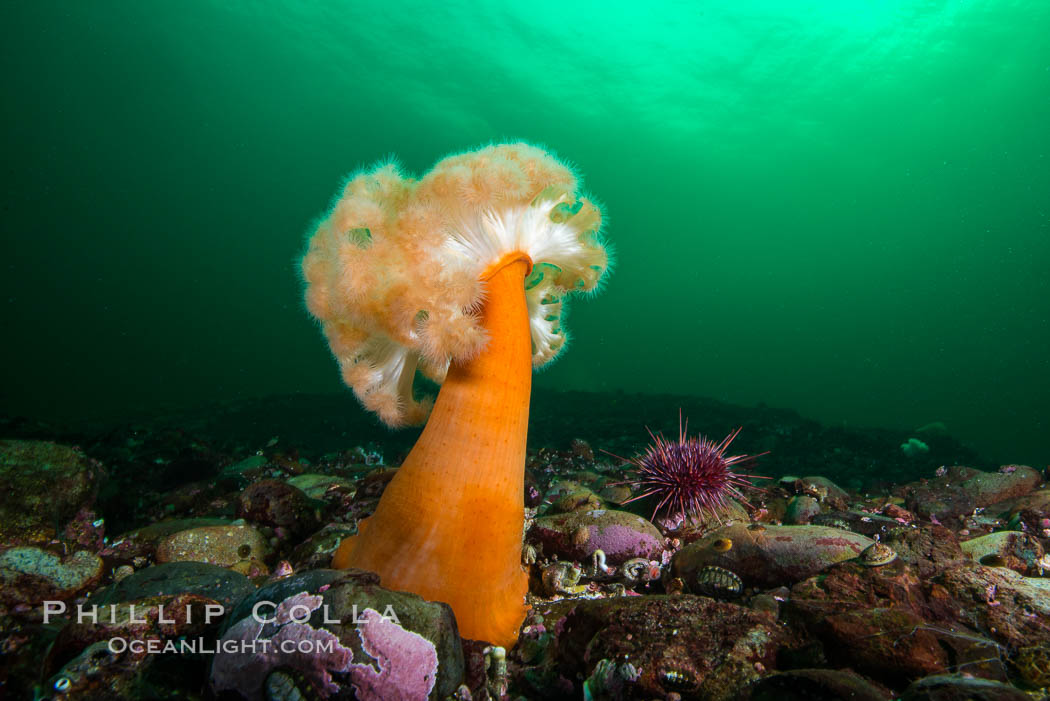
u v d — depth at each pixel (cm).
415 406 320
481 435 240
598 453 920
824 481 485
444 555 233
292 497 380
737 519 385
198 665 206
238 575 260
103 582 307
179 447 791
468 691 201
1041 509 399
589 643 213
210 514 476
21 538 340
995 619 214
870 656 188
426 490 238
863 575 236
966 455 1158
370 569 240
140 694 192
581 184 288
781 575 270
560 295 341
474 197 239
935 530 288
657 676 186
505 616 245
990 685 150
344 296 238
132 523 458
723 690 179
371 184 258
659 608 218
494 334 247
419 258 237
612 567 312
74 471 383
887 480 830
